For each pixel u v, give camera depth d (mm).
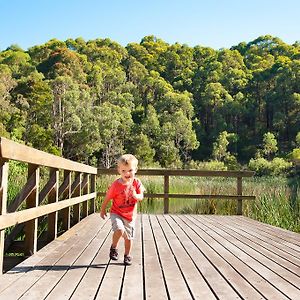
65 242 5105
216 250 4820
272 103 99250
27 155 3564
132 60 122438
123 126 80938
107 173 9258
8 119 59156
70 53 101062
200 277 3479
